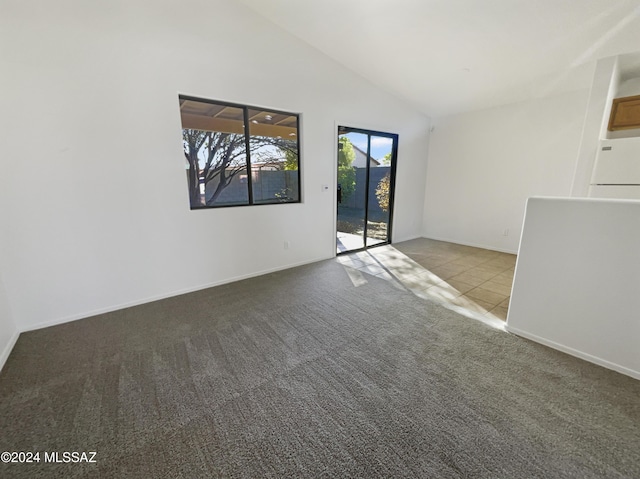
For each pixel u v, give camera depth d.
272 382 1.77
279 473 1.22
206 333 2.33
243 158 3.36
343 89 4.02
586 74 3.40
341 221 5.03
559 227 1.95
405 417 1.50
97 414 1.53
